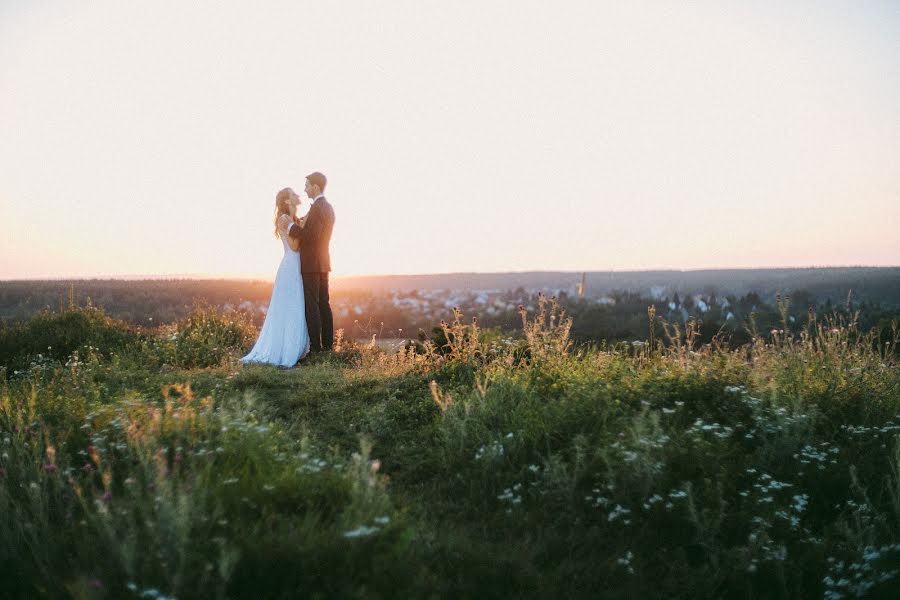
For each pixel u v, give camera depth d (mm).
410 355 10742
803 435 5945
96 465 4895
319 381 9148
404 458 5910
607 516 4680
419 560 3562
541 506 4863
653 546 4398
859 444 5684
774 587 4016
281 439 5910
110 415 5918
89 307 13719
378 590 3236
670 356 8141
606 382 7070
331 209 11727
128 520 3561
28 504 4219
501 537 4418
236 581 3227
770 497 4762
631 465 5008
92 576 3225
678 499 4637
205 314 14070
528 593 3662
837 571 4074
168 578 3123
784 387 6734
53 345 11773
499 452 5461
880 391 6750
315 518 3840
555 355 8398
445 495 5180
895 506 4637
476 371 8375
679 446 5367
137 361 10992
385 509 4055
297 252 11500
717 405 6598
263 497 4090
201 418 5793
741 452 5629
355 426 6910
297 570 3293
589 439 5613
